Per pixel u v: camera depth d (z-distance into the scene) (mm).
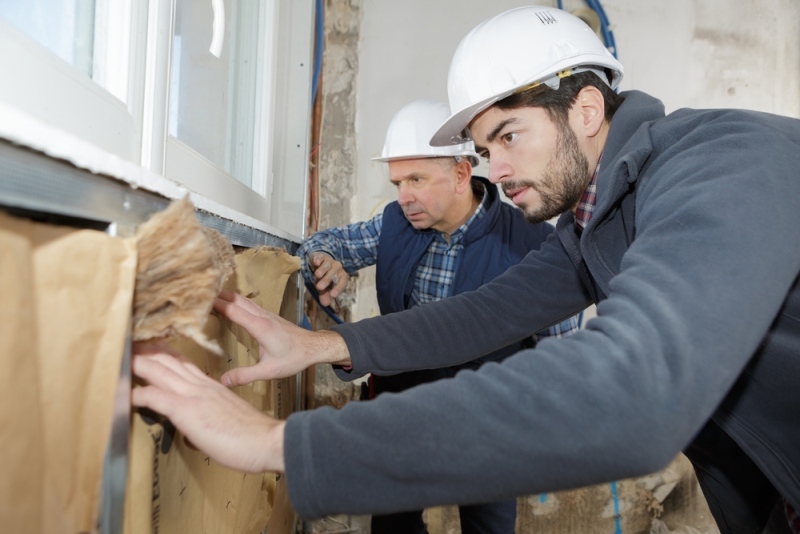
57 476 300
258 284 785
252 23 1295
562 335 1403
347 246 1576
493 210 1386
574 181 728
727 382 384
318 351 736
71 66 470
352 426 385
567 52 718
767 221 408
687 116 599
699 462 776
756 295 386
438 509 1866
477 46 766
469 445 364
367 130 1881
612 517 1948
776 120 527
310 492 377
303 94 1528
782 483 572
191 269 383
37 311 288
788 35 2031
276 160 1512
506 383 378
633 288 402
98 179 330
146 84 637
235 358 676
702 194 431
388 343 824
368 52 1886
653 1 1990
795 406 547
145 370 417
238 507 645
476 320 902
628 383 358
